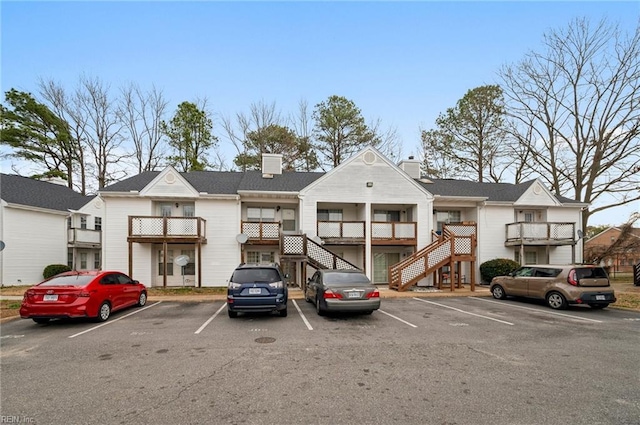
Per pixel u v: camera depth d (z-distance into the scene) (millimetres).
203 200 17656
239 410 3885
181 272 17734
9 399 4223
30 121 26328
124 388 4547
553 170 26047
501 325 8508
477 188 21719
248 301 9031
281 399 4172
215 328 8180
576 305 11719
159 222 16297
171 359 5785
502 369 5262
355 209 19781
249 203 18828
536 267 11945
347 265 16234
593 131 24781
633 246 23094
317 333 7656
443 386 4582
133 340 7062
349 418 3682
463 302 12617
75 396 4301
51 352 6227
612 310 10688
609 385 4625
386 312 10391
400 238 18062
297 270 18328
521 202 19766
